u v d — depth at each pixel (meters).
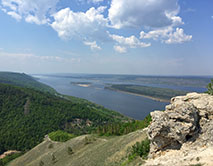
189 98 29.33
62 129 159.88
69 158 65.38
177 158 22.91
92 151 58.00
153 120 27.16
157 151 26.78
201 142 23.28
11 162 96.44
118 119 187.88
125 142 46.59
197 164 19.44
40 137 137.50
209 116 25.11
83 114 189.75
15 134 132.75
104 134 91.38
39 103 192.25
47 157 78.94
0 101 171.25
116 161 36.78
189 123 24.44
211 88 35.31
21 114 163.00
